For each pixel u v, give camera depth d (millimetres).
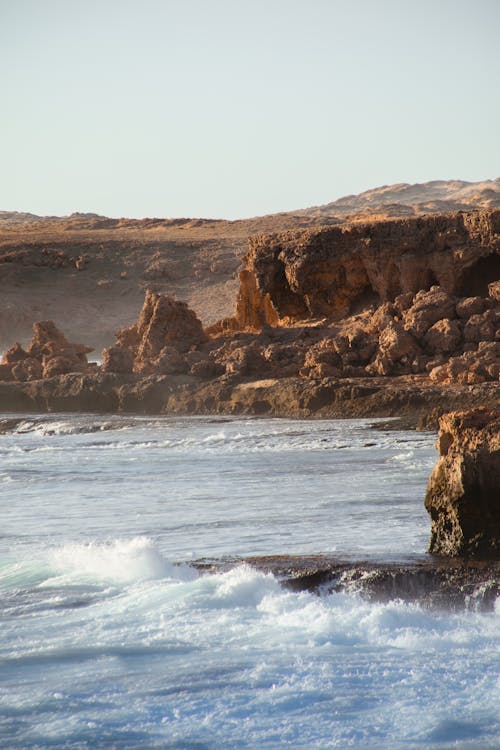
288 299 166250
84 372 156000
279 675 29875
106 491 70438
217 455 90500
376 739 25953
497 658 31141
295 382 128750
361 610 35719
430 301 137500
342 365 135750
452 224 145125
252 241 169500
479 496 43469
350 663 30797
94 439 108188
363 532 50188
